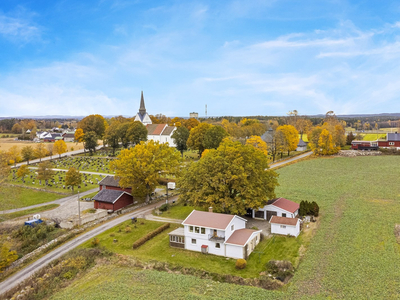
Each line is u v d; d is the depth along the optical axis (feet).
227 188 202.90
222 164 207.31
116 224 214.07
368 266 141.08
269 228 195.93
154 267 155.53
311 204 210.79
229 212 207.62
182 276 144.46
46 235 203.31
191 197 207.62
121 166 248.52
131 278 144.36
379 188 268.82
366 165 373.20
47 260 171.01
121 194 248.73
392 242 163.32
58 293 136.46
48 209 257.14
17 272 161.58
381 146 474.08
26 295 136.98
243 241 161.07
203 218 177.47
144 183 253.03
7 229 216.54
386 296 119.24
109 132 545.44
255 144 396.37
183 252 171.12
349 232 178.50
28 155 459.32
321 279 133.80
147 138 581.53
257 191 197.98
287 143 443.32
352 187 276.41
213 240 165.78
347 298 119.55
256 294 125.90
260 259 157.69
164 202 261.24
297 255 157.69
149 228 204.74
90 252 171.22
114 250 174.81
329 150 450.30
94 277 148.05
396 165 364.38
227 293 127.65
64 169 415.85
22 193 303.27
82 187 322.14
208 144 416.05
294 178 323.98
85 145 543.39
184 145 487.20
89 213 240.53
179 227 197.77
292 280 135.03
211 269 150.00
